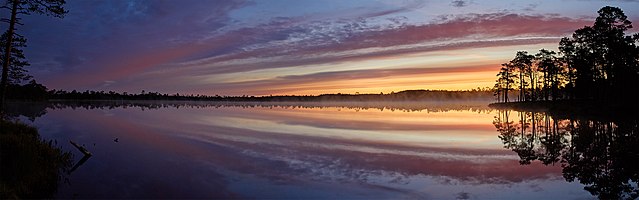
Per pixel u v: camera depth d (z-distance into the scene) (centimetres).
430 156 1781
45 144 1616
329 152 1900
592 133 2597
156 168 1496
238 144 2216
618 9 4244
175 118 5053
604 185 1227
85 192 1148
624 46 4191
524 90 8625
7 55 2259
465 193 1150
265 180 1301
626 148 1923
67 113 6144
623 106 3938
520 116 4991
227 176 1359
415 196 1120
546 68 6894
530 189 1190
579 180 1298
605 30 4306
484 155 1822
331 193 1151
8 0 2219
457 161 1653
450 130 3131
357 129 3253
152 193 1141
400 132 2964
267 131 3062
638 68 4447
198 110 8638
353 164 1577
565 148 2014
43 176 1286
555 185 1236
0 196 977
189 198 1092
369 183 1265
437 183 1264
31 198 1083
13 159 1321
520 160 1678
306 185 1239
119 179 1312
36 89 13050
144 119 4806
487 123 3906
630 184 1234
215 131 3072
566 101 6119
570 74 5756
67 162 1592
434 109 9006
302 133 2886
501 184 1252
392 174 1396
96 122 4169
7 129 1895
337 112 7344
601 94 4922
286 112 7400
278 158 1719
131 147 2098
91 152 1911
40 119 4409
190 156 1777
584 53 4728
